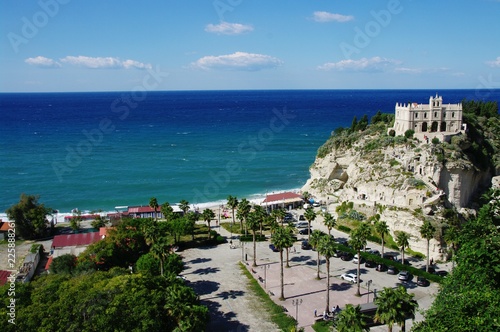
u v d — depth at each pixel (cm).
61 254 10412
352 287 8894
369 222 11975
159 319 6203
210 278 9419
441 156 11775
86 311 5959
